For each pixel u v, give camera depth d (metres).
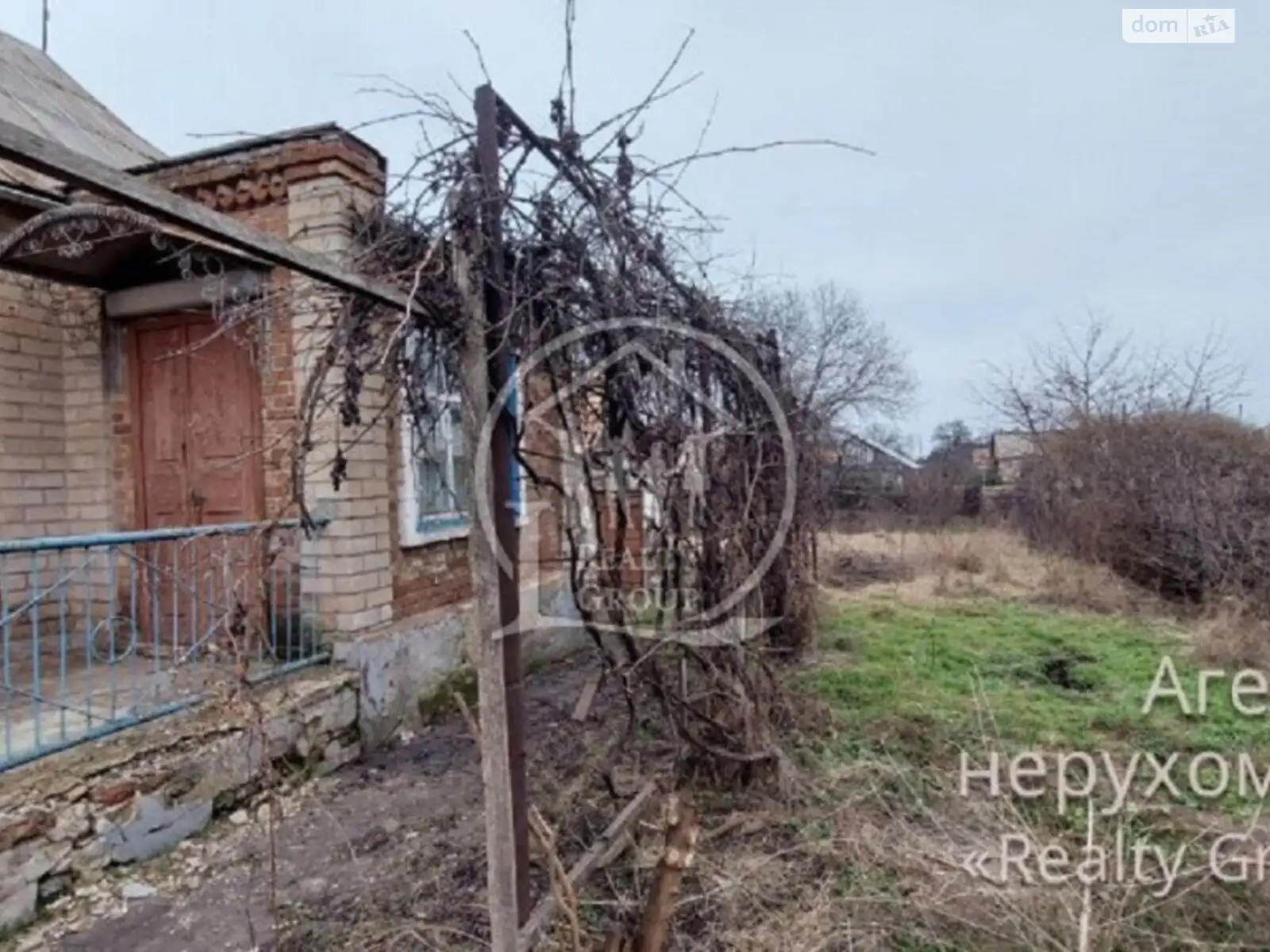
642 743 4.08
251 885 3.01
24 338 5.07
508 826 2.05
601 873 2.87
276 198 4.62
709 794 3.53
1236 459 8.91
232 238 1.51
